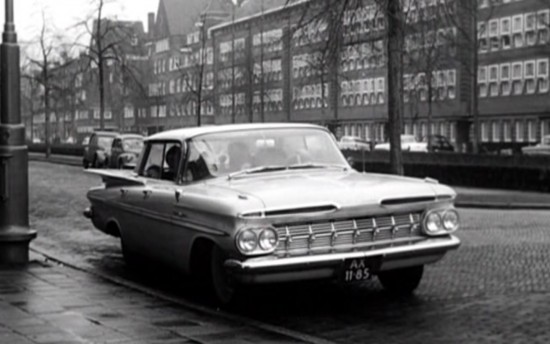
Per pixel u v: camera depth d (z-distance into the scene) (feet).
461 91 208.03
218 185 27.22
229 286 26.11
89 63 162.40
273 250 23.89
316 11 74.69
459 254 38.55
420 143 175.94
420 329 23.50
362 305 27.07
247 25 244.63
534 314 25.11
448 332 23.04
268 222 23.90
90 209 37.19
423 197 25.71
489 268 34.19
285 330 23.13
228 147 29.22
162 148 31.35
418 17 78.18
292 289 29.73
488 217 62.49
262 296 28.55
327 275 24.53
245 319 24.62
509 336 22.40
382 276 29.01
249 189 25.58
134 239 32.48
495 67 200.64
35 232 36.35
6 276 32.50
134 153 113.50
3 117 35.17
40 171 132.77
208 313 25.44
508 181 95.76
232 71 221.87
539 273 32.78
